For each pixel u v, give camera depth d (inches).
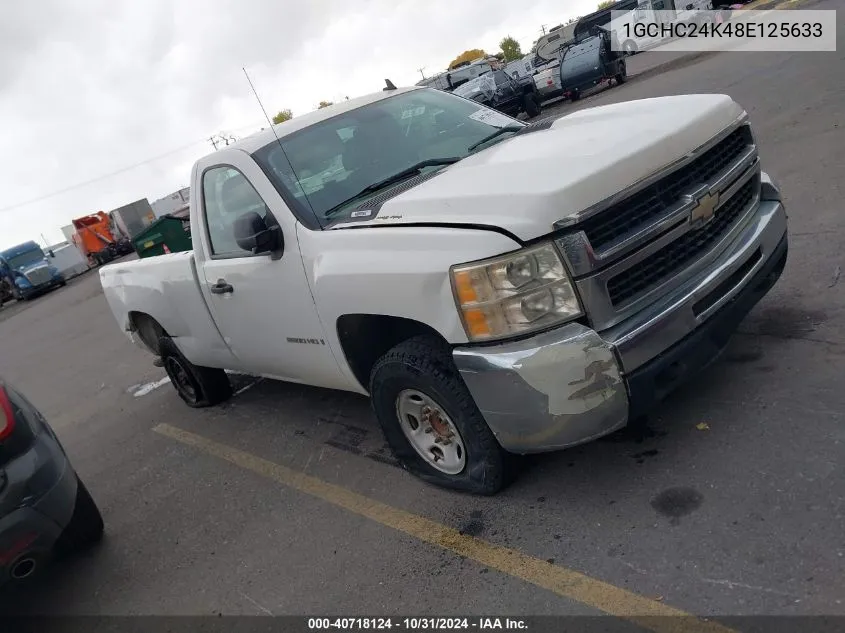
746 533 104.4
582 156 116.0
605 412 108.7
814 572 94.2
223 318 177.2
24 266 1182.9
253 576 135.5
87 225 1456.7
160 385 291.1
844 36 546.6
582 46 854.5
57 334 569.9
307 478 166.9
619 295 110.9
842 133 280.8
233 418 220.2
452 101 179.6
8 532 125.9
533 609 104.7
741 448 122.9
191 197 178.5
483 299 108.7
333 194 146.9
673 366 115.0
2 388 135.9
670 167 116.6
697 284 117.5
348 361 145.6
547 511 124.3
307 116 171.0
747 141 140.6
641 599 99.7
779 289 175.9
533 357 106.2
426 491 144.2
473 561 119.0
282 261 146.6
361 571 126.6
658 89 614.5
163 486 189.2
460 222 112.5
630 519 115.5
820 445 116.6
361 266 125.3
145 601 138.9
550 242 105.7
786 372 139.9
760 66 524.7
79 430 266.8
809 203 223.8
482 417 122.0
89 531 164.1
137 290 212.4
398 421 140.2
